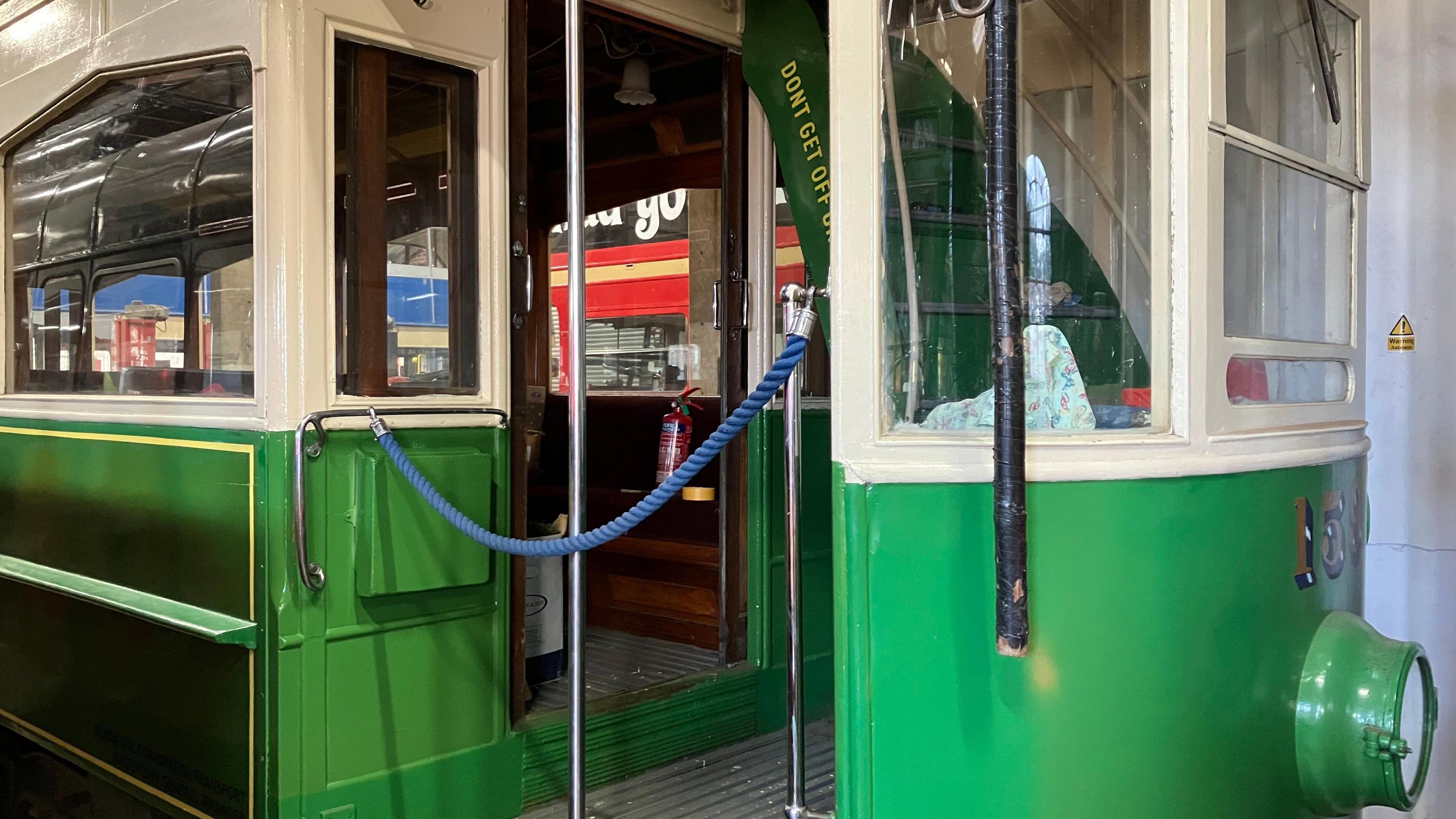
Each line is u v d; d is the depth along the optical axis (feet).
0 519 11.28
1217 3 6.66
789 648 6.70
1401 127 9.90
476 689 8.82
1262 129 7.45
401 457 7.63
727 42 10.84
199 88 8.70
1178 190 6.49
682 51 12.84
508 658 9.06
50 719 10.30
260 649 7.78
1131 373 6.70
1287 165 7.67
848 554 5.98
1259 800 6.86
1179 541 6.38
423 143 8.56
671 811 9.13
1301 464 7.35
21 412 10.88
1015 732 6.01
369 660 8.16
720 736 10.84
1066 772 6.07
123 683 9.24
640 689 10.41
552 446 15.34
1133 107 6.70
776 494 11.33
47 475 10.43
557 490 14.23
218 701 8.18
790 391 6.66
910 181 6.25
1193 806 6.44
